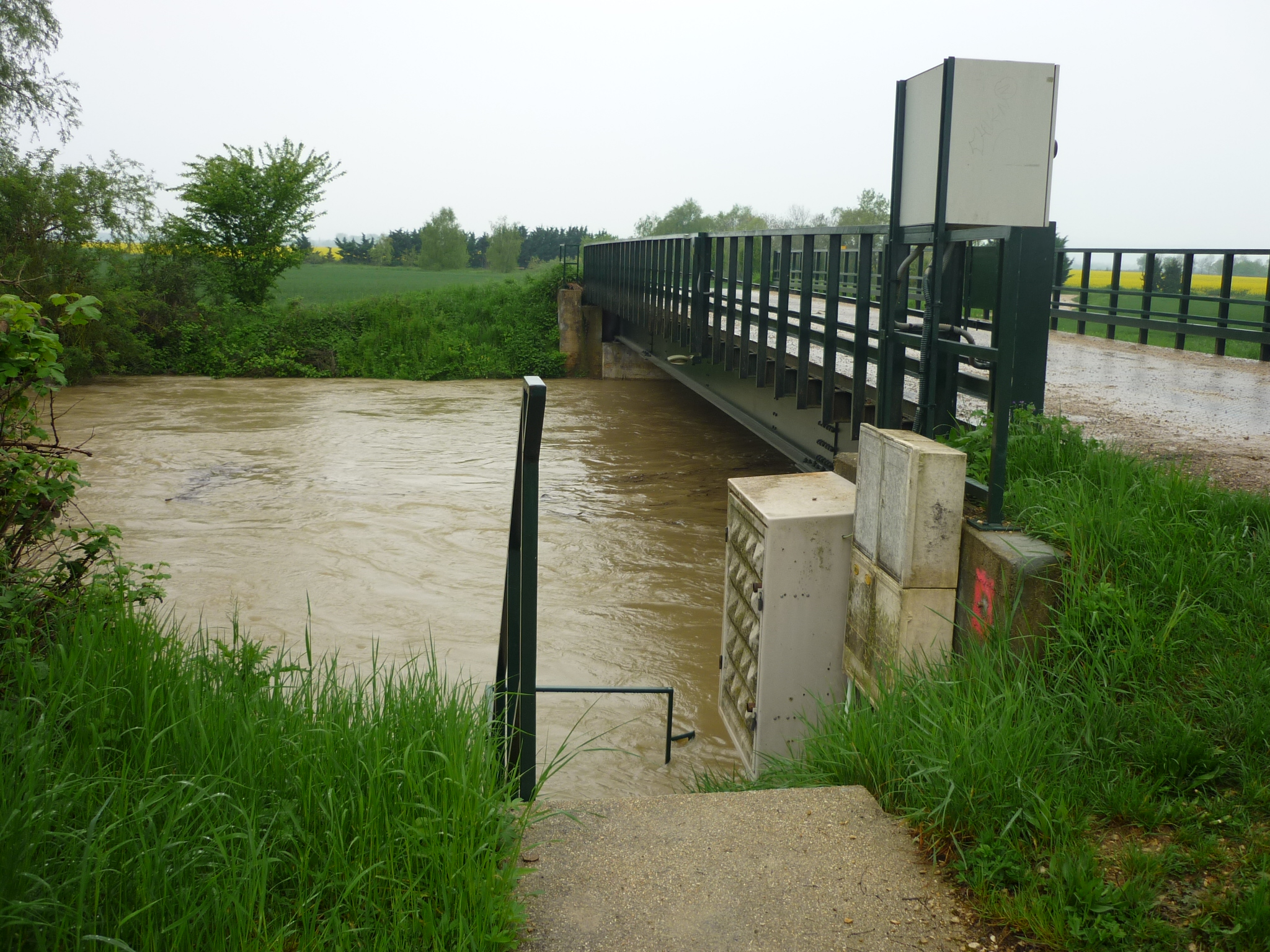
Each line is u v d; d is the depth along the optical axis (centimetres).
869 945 295
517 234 11756
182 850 286
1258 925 274
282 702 385
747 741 628
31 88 3117
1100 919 288
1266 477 654
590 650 1049
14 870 253
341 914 286
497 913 289
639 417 2753
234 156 3878
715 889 325
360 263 14162
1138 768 371
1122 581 464
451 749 337
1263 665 400
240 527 1549
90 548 479
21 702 334
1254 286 3847
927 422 609
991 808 351
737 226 5841
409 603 1209
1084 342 1867
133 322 3406
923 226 605
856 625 570
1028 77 568
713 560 1398
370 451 2206
